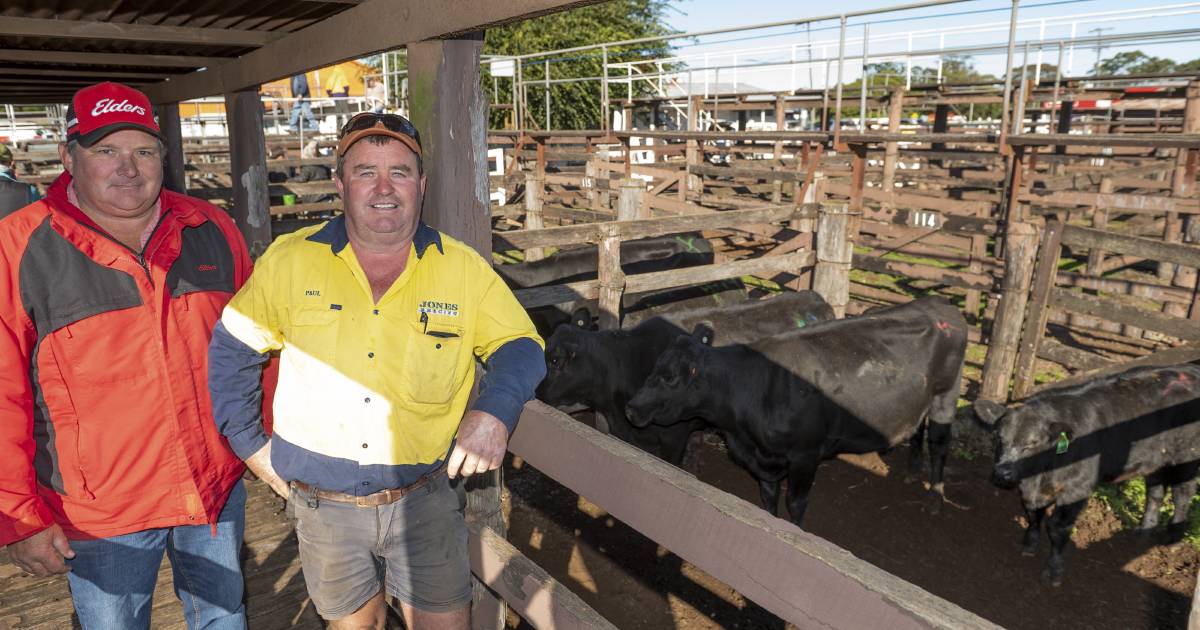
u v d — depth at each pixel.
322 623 3.17
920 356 5.30
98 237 1.91
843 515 5.50
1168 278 11.03
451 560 1.98
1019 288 6.88
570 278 8.05
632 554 4.98
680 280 6.95
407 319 1.78
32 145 16.19
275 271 1.77
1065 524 4.58
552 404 5.41
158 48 4.39
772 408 4.83
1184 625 4.24
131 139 1.89
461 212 2.62
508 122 28.50
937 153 14.09
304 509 1.90
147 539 2.11
